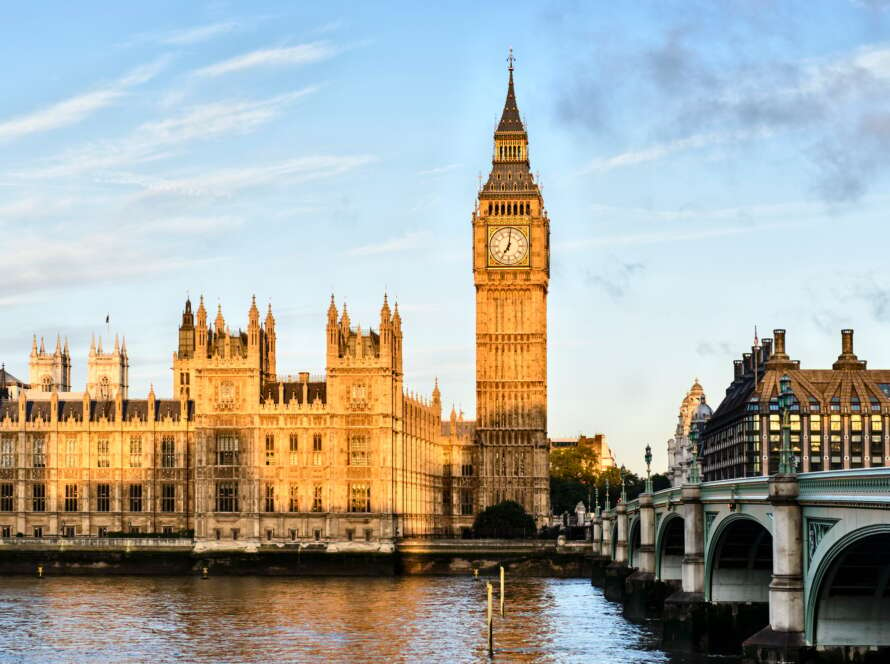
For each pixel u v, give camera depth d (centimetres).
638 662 12344
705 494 12056
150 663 12988
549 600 18650
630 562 18800
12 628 15525
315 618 16362
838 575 8694
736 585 12100
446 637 14462
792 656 8819
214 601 18575
